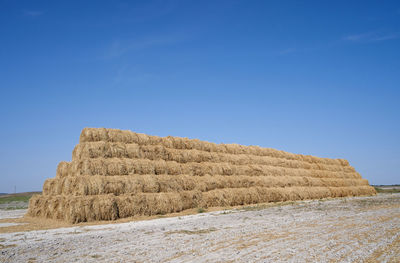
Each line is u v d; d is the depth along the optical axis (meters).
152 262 10.01
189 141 33.81
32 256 10.96
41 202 26.62
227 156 36.75
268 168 40.66
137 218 23.14
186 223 19.05
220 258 10.27
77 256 10.91
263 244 12.20
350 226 16.33
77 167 24.66
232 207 30.61
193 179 29.95
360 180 57.19
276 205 32.03
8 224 21.19
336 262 9.58
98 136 26.45
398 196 46.50
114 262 10.05
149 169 27.06
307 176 46.78
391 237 13.15
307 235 13.95
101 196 22.55
